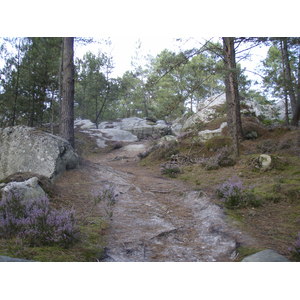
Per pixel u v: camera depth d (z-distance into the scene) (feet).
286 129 41.27
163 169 34.35
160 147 47.75
